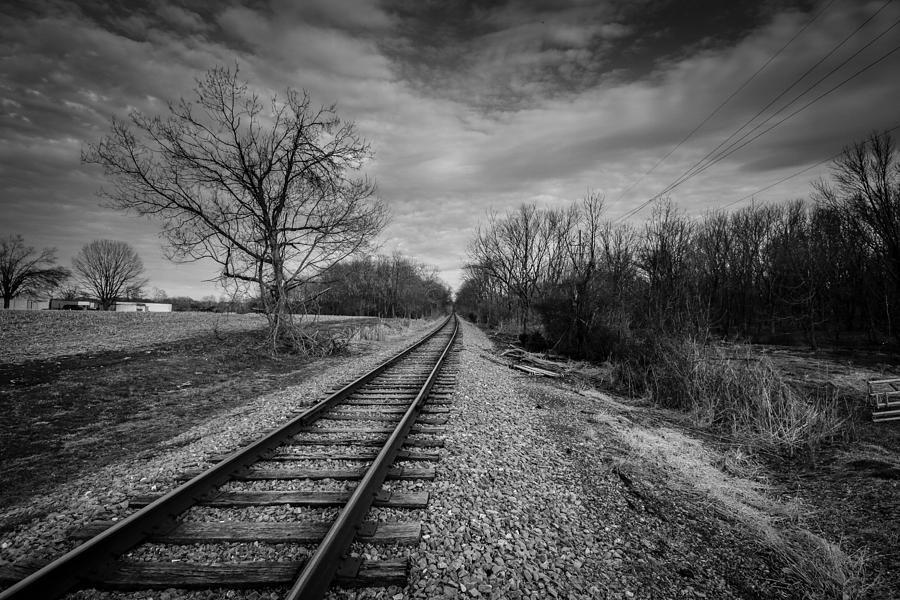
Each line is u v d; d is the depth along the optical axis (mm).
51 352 12844
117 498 4152
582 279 19094
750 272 39688
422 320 66750
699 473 5555
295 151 15570
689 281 15719
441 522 3645
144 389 9648
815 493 5176
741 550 3760
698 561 3523
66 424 7008
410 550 3236
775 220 42438
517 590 2922
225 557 3113
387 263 55250
